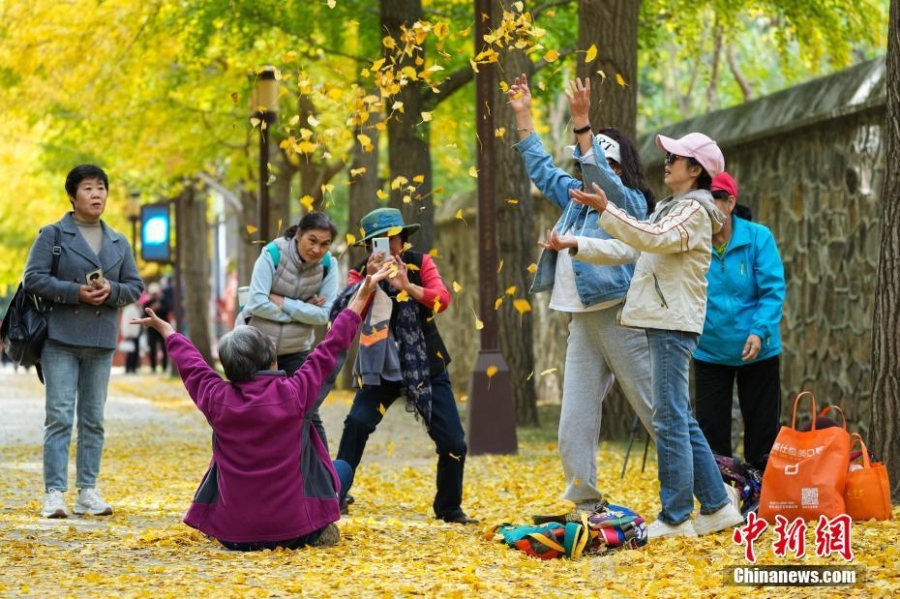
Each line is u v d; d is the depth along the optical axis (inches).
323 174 1179.3
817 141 644.1
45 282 378.9
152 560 307.0
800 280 661.3
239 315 399.5
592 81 640.4
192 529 350.3
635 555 304.5
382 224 382.6
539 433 727.1
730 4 925.2
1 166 1626.5
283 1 895.7
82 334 385.1
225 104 1111.6
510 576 286.5
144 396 1149.1
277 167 1219.2
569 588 273.6
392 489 470.0
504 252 767.1
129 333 1676.9
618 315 322.3
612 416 671.1
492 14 605.3
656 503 413.7
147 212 1298.0
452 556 312.3
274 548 320.2
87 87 1030.4
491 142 616.7
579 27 649.6
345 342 326.3
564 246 313.9
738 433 582.2
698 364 390.6
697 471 329.4
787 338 673.6
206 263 1529.3
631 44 640.4
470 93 1056.8
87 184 392.2
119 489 472.4
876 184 598.5
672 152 323.6
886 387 399.5
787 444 336.2
